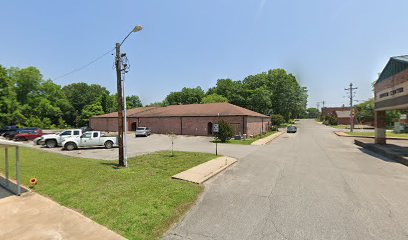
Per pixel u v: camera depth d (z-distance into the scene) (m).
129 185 8.69
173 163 13.41
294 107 75.56
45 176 10.23
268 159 15.38
